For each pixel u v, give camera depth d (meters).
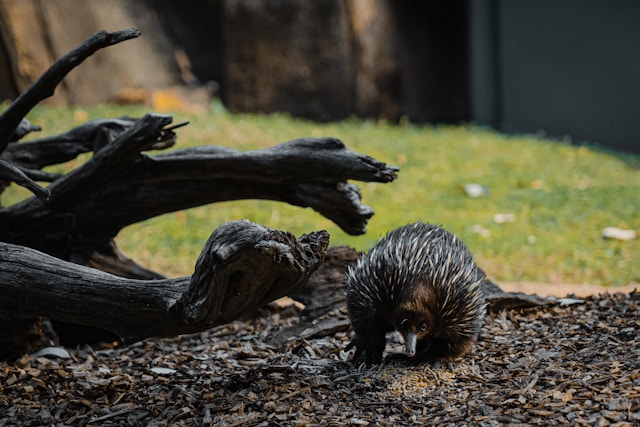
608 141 28.19
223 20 27.84
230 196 9.26
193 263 15.34
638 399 6.08
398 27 28.70
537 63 29.62
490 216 19.70
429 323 6.98
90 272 6.69
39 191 7.58
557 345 8.09
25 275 6.78
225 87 28.31
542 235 18.19
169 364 8.44
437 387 7.12
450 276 6.97
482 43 30.56
